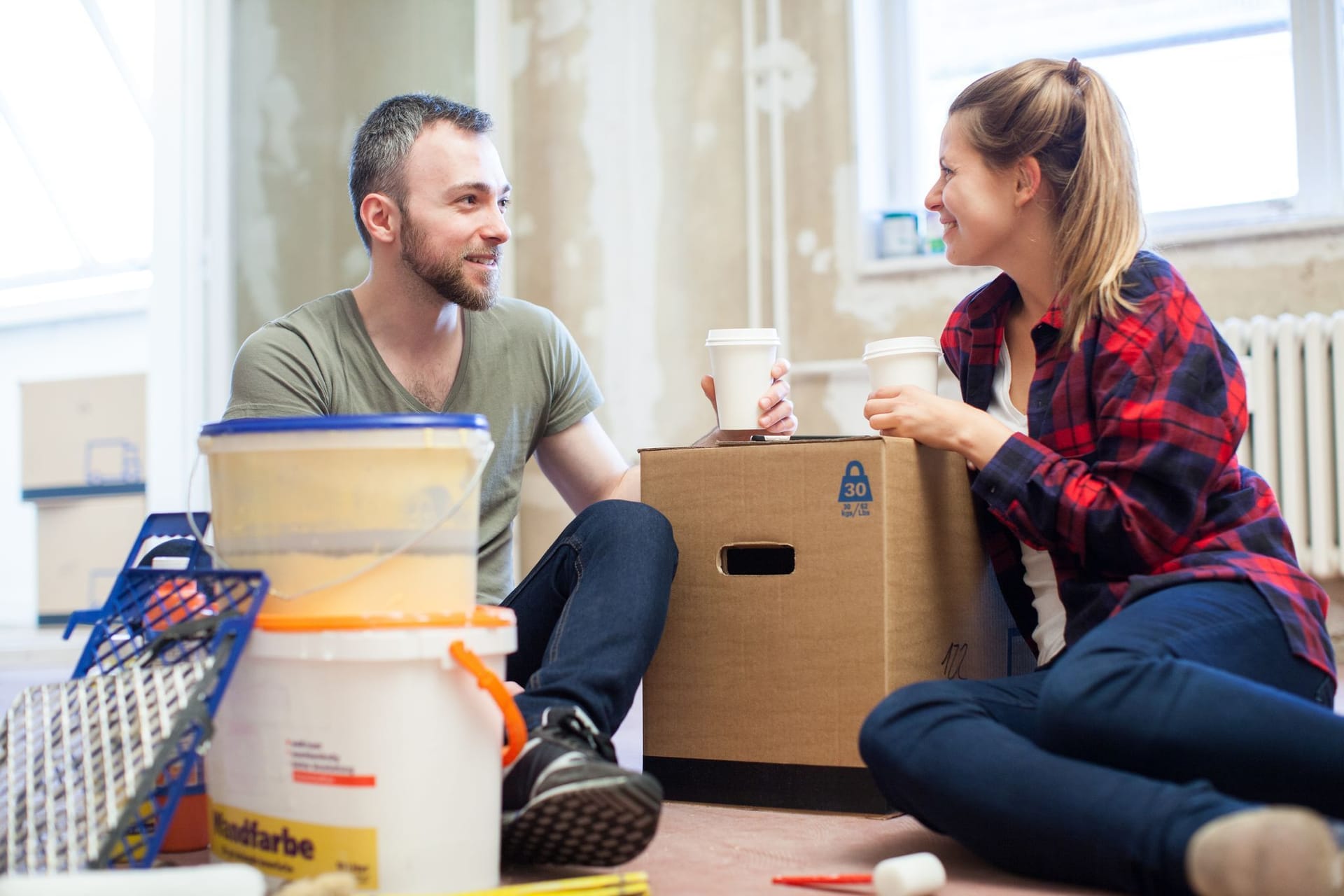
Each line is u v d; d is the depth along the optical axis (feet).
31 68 16.72
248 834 3.45
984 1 11.61
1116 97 4.63
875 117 11.78
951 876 3.59
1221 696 3.34
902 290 11.34
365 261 13.38
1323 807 3.26
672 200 12.28
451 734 3.27
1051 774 3.30
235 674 3.46
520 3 12.91
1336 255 9.98
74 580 16.03
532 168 12.78
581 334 12.51
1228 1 10.69
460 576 3.46
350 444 3.36
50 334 17.78
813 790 4.60
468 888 3.29
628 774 3.41
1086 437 4.37
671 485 4.95
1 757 3.70
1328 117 10.37
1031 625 5.05
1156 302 4.25
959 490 4.99
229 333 12.91
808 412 11.58
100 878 2.63
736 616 4.79
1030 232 4.77
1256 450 9.74
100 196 17.04
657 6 12.39
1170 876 2.97
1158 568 4.10
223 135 13.01
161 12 13.08
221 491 3.61
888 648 4.47
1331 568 9.61
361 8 13.52
